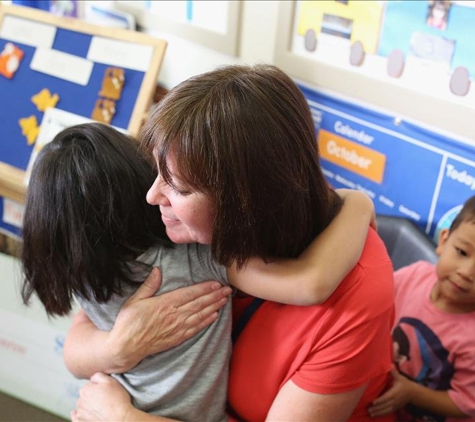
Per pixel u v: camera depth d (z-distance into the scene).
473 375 0.98
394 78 1.06
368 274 0.83
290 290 0.79
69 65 1.46
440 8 0.95
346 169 1.21
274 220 0.74
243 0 1.35
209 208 0.71
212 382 0.90
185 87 0.71
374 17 1.06
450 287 1.01
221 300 0.89
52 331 1.46
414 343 1.08
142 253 0.89
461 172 0.99
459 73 0.95
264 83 0.71
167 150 0.69
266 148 0.69
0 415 1.48
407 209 1.10
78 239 0.84
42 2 1.78
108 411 0.91
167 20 1.56
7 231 1.62
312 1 1.17
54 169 0.85
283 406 0.85
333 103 1.19
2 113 1.51
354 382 0.84
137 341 0.87
